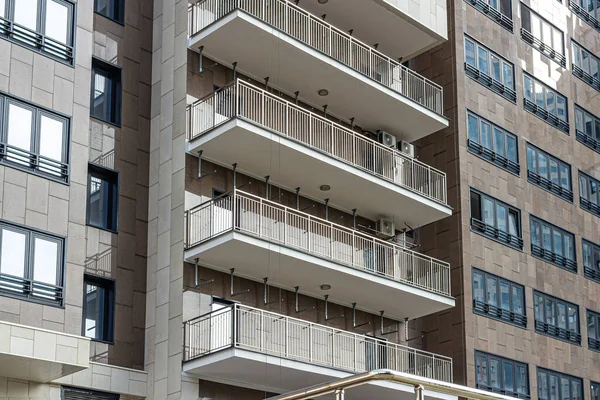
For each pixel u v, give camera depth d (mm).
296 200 34875
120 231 30703
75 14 29469
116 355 29484
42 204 26969
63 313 26547
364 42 38688
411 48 39312
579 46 49844
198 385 29766
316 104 36594
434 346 38250
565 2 49594
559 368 41719
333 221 36094
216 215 31016
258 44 32719
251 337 30719
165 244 30922
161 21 33625
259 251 30578
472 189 40062
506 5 45219
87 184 30125
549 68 47031
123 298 30188
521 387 39312
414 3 37875
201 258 30656
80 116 28766
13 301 25531
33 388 26812
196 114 31844
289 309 33562
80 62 29266
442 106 40656
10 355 24438
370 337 33562
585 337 43969
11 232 26031
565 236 44906
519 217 42250
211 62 33281
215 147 31500
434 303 36219
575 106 48281
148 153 32375
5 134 26609
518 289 40938
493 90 42844
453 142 40156
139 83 32750
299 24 35250
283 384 31781
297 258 31359
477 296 38688
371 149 36719
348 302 35594
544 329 41688
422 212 37188
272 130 31359
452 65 41188
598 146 49188
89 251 29641
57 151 27844
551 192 44812
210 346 29609
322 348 33875
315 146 34938
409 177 37469
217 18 32281
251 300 32344
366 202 36188
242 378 30719
